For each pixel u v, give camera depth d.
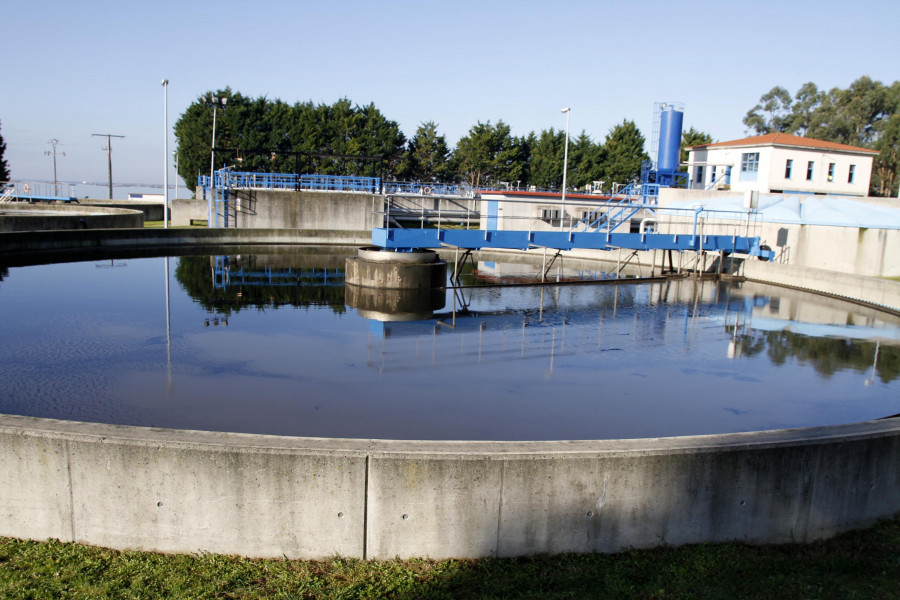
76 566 4.83
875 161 71.69
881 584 4.88
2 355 13.21
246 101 73.38
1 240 28.92
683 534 5.36
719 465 5.30
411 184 49.56
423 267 24.23
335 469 4.95
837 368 13.81
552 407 10.70
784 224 30.17
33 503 5.18
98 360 12.94
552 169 72.00
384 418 9.88
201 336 15.38
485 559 5.10
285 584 4.66
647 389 12.00
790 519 5.51
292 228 43.38
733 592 4.69
